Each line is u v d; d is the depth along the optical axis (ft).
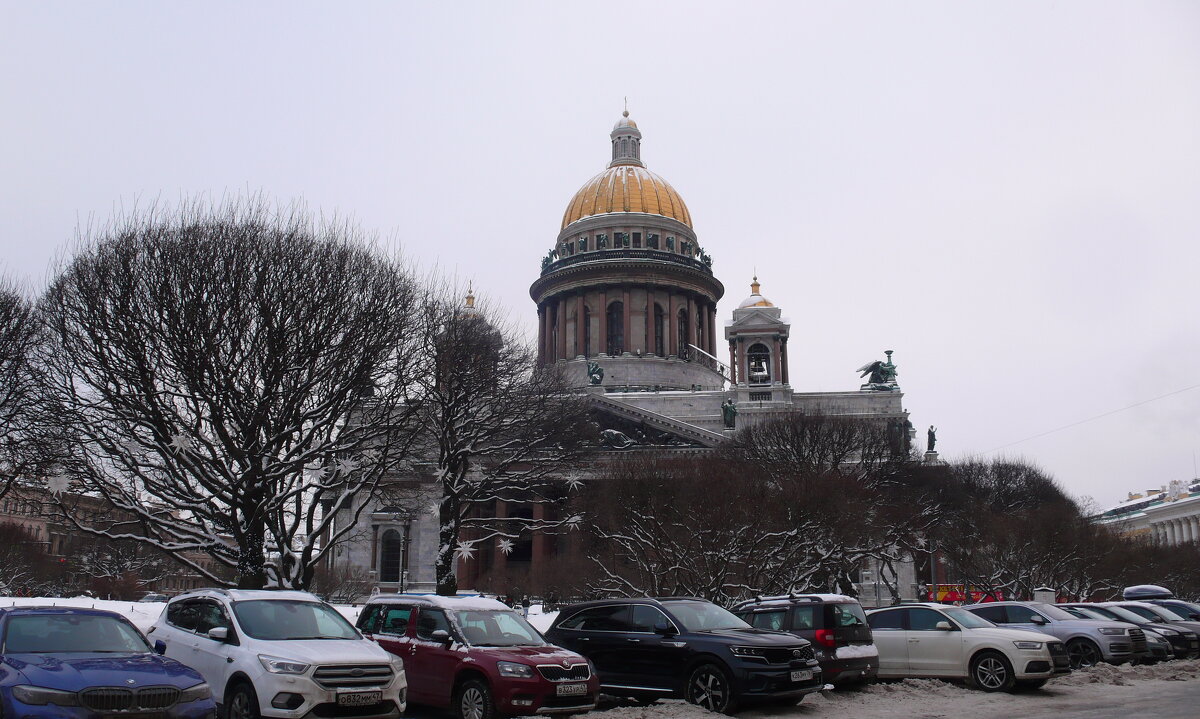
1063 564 280.10
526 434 231.50
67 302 155.94
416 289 190.70
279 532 162.71
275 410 159.53
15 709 58.34
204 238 159.43
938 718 85.30
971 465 367.04
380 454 183.52
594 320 461.78
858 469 288.10
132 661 64.54
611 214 477.36
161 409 155.53
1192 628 145.89
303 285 159.22
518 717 76.89
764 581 220.64
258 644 72.38
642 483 215.92
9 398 165.17
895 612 112.06
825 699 95.81
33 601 163.43
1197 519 597.52
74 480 157.69
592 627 94.43
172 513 189.57
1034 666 102.47
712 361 479.82
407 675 82.99
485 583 326.24
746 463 253.65
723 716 82.28
